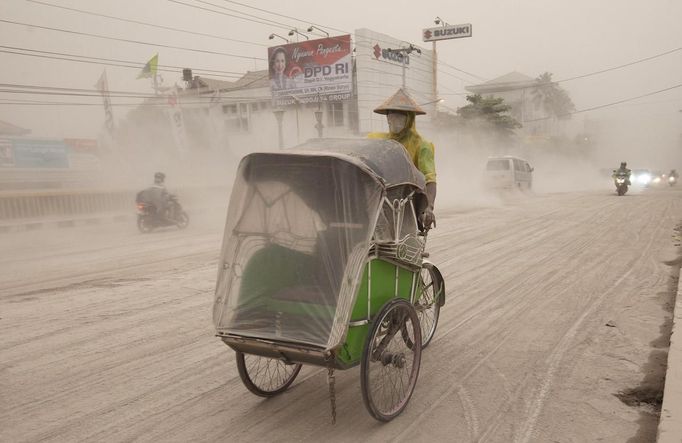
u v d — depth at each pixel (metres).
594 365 4.35
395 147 3.91
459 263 8.66
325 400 3.87
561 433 3.31
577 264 8.30
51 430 3.48
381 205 3.39
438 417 3.56
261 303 3.43
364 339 3.39
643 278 7.25
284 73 37.38
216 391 4.04
